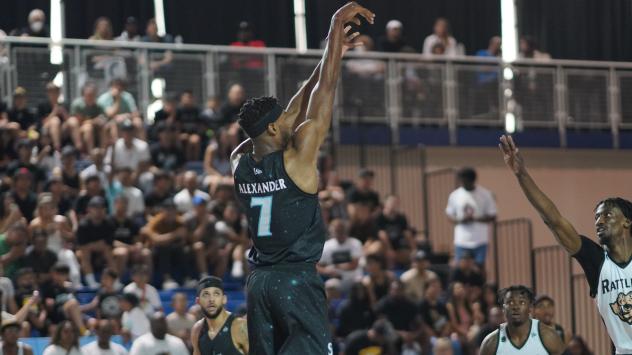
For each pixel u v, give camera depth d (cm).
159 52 2075
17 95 1942
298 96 761
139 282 1562
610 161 2325
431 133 2222
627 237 813
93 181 1747
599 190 2312
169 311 1670
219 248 1733
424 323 1641
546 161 2281
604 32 2612
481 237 1902
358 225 1830
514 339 1005
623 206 813
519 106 2283
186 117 2006
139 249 1680
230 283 1747
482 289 1755
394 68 2214
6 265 1573
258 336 721
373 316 1641
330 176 1941
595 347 2088
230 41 2491
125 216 1723
